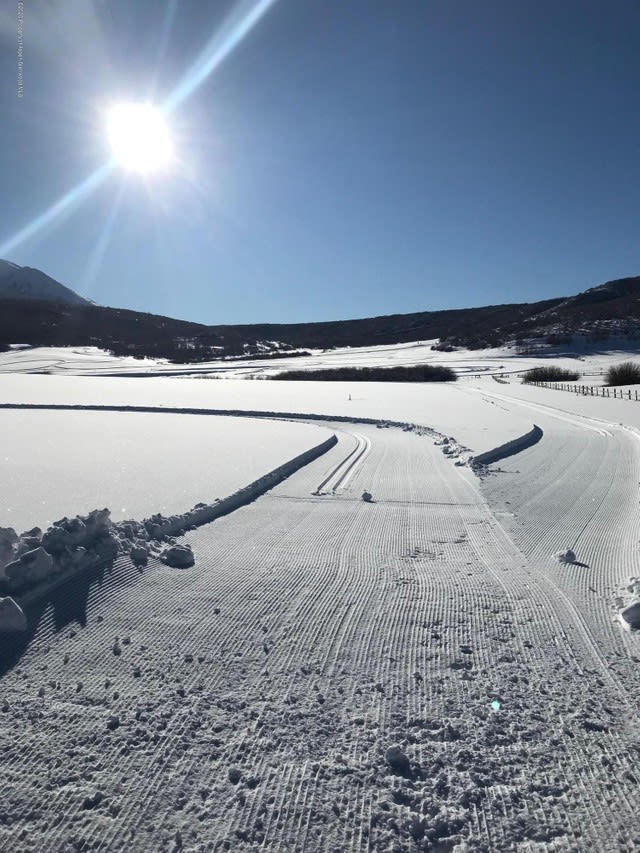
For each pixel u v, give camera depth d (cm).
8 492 1070
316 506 1009
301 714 422
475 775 367
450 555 760
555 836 326
